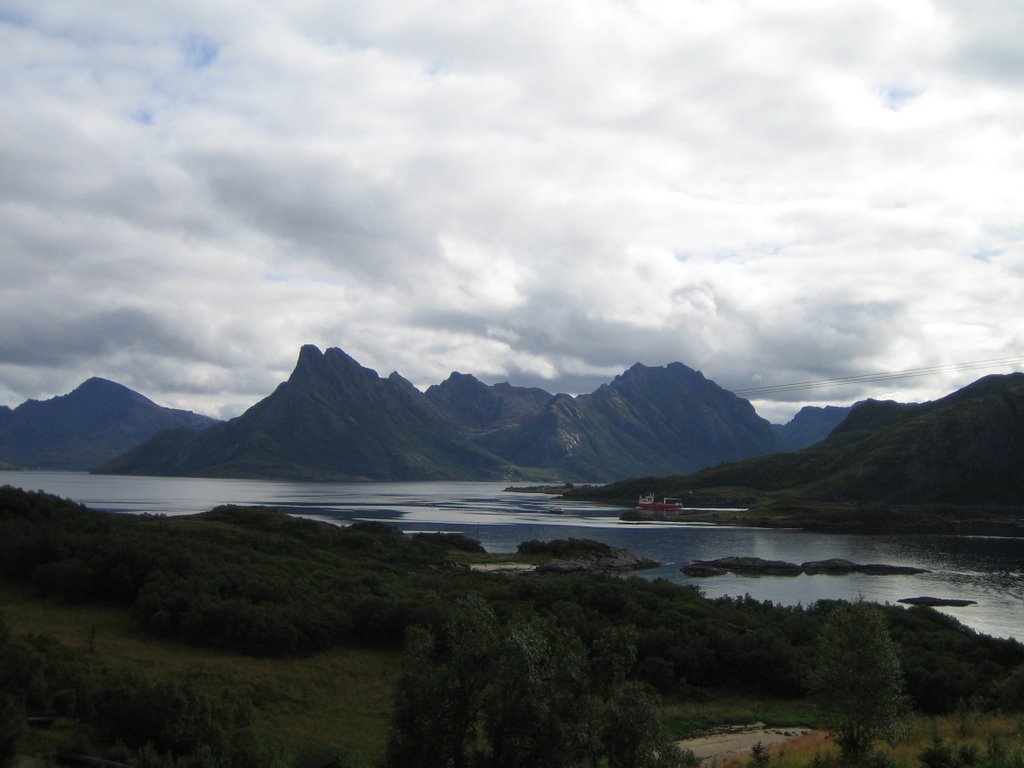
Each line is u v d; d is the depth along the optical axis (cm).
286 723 4350
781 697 5559
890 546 17388
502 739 2362
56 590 6234
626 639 2622
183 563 6638
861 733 3166
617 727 2380
